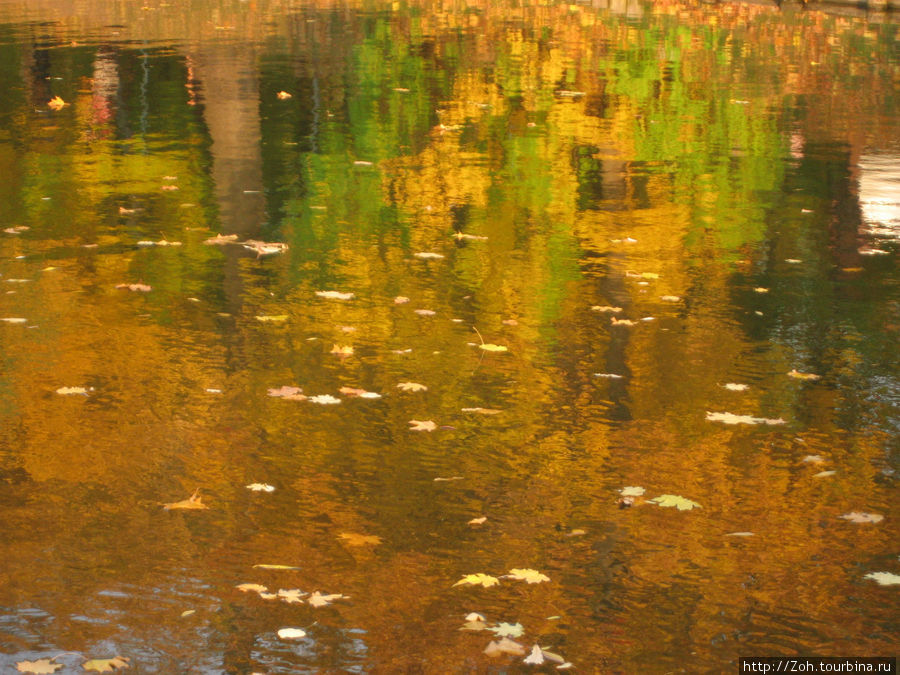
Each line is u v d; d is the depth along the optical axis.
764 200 10.80
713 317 7.64
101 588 4.36
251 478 5.29
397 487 5.24
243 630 4.11
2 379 6.37
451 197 10.84
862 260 8.94
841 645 4.07
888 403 6.26
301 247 9.14
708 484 5.31
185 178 11.45
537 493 5.20
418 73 18.38
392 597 4.34
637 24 26.58
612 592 4.40
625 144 13.30
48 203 10.41
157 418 5.91
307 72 18.17
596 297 8.02
